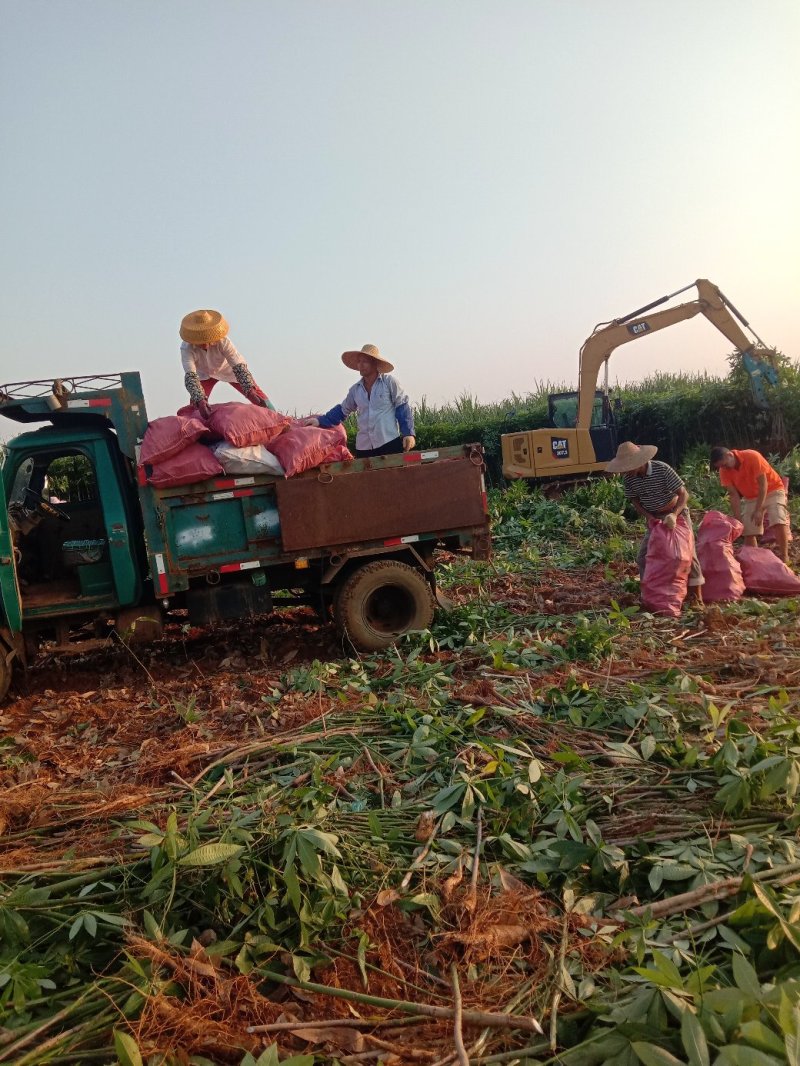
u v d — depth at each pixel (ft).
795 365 61.93
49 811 14.15
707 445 63.36
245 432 23.84
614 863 11.11
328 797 13.33
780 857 11.05
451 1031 8.87
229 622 31.09
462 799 12.87
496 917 10.30
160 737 19.03
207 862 10.41
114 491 24.52
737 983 8.28
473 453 26.27
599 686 18.30
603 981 9.48
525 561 39.27
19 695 24.66
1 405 23.44
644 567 27.20
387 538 25.73
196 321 24.67
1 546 23.20
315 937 10.32
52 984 9.63
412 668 21.52
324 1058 8.58
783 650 20.48
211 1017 9.14
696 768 13.70
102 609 24.68
